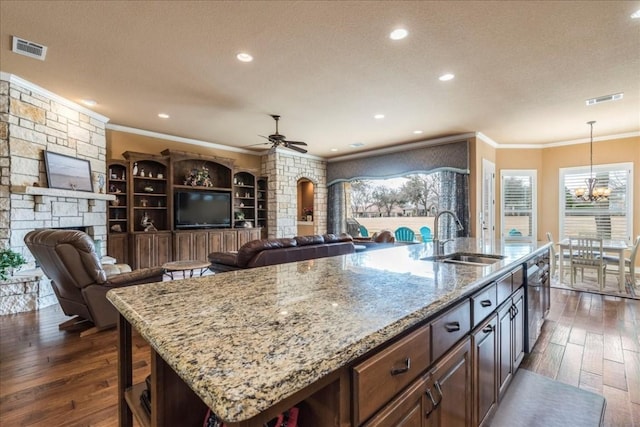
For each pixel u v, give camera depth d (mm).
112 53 3096
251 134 6340
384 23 2592
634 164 5957
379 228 8508
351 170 8164
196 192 6676
